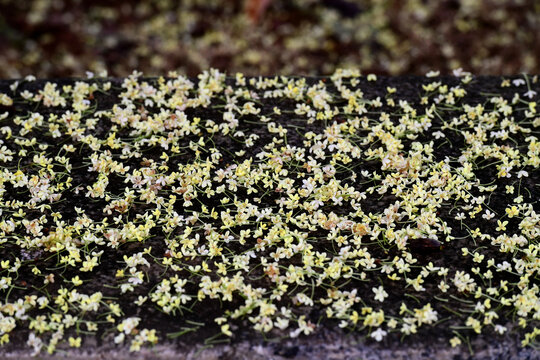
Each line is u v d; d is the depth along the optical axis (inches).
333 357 35.8
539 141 43.1
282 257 38.5
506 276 38.1
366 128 43.4
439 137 43.1
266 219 39.9
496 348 36.0
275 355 35.9
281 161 41.6
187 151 42.5
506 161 41.6
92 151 42.5
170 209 39.9
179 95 45.1
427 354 35.9
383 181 41.0
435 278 38.0
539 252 38.9
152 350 35.9
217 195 40.8
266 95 45.1
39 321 36.3
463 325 36.6
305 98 45.1
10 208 40.2
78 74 61.5
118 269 38.2
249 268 38.3
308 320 36.6
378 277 38.0
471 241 39.2
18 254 38.6
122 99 45.0
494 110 44.4
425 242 38.8
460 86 45.8
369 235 39.4
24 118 43.9
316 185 41.1
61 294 37.1
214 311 36.9
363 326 36.4
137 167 41.8
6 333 36.2
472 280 37.6
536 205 40.5
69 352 35.8
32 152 42.4
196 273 38.1
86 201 40.5
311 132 42.8
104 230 39.4
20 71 61.7
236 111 44.4
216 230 39.5
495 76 46.4
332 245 39.0
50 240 38.8
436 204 40.1
